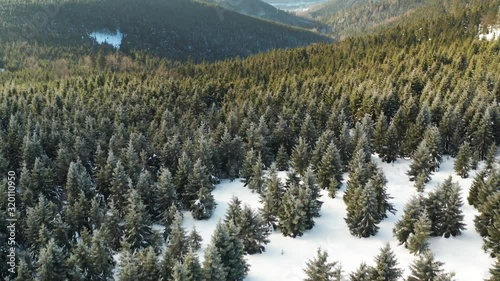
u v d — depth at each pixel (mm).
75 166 47656
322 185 52562
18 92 94688
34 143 53938
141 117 75000
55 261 33688
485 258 38406
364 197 42094
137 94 87875
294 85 90500
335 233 44375
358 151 51969
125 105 79625
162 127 62656
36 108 78938
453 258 38750
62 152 52500
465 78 78688
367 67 104750
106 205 49594
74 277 33312
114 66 168625
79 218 42281
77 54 184500
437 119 62781
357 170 46969
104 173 49312
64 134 60719
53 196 48875
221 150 58281
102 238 37250
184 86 95625
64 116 70125
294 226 43656
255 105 77438
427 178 52125
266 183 48625
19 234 40344
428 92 71625
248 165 54875
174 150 56188
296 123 64375
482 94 64000
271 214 45281
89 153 58625
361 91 73438
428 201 41875
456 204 40625
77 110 71375
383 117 59688
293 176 49219
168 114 71062
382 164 58531
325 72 111062
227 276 35062
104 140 60250
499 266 33094
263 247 41719
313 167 54656
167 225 43562
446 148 59719
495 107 57719
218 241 35312
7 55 164750
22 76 138000
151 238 40719
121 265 34500
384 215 46031
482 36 121000
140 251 35438
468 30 126062
